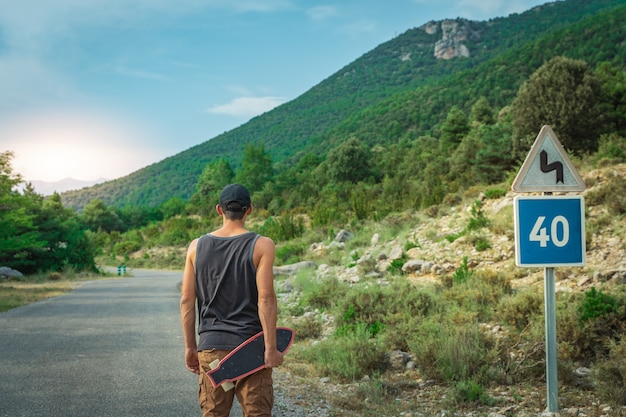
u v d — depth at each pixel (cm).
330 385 656
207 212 11006
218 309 312
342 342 774
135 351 858
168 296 1830
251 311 311
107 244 9400
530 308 801
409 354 751
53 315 1330
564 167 532
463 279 1133
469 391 570
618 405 522
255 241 314
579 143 3216
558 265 525
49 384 652
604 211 1430
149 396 598
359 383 659
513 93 18838
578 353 666
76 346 904
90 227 13888
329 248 2430
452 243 1602
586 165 2122
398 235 1972
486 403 559
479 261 1392
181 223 8894
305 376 702
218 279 311
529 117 3341
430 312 913
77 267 3866
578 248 526
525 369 631
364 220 2991
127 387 637
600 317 698
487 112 11531
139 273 4500
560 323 689
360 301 962
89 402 574
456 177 4778
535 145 532
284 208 7419
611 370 574
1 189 2680
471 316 835
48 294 1964
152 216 15338
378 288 1030
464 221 1809
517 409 533
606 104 3353
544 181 532
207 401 310
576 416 500
